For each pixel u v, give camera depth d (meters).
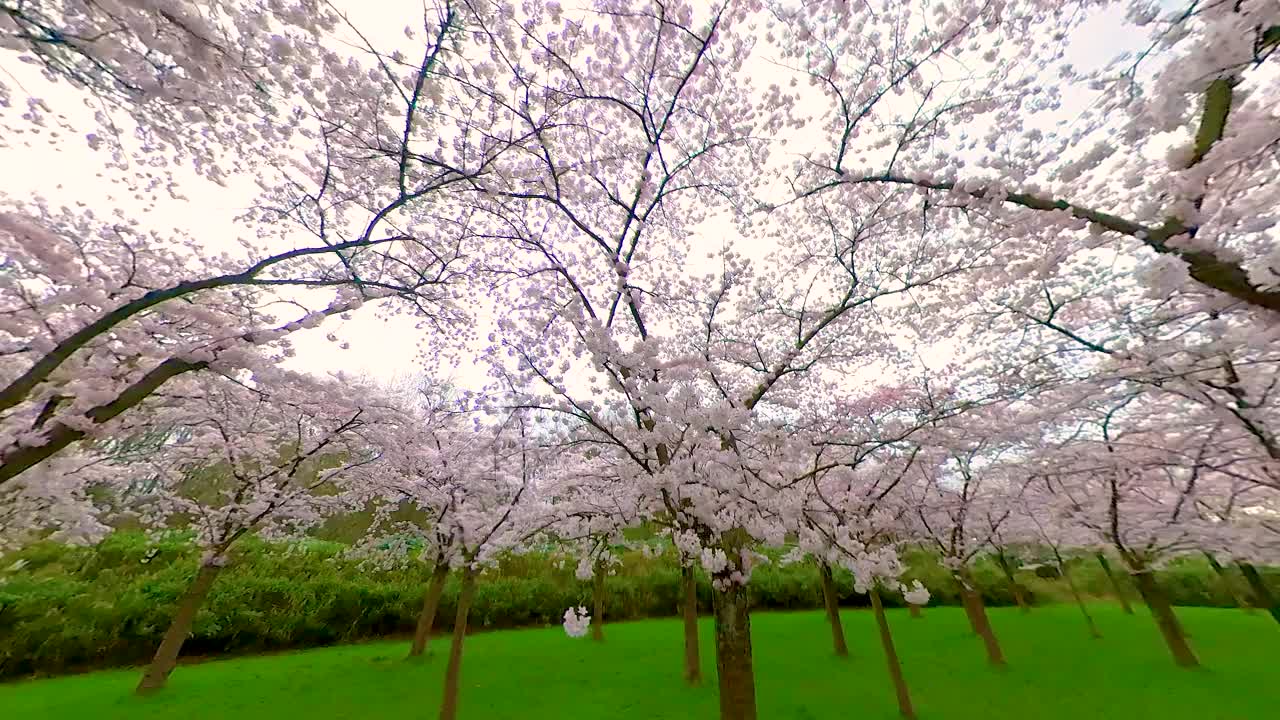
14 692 7.82
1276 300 3.91
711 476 5.38
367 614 12.06
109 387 4.73
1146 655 9.34
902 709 7.07
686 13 5.74
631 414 7.46
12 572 9.85
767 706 7.39
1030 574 16.55
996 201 5.16
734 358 7.87
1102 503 8.86
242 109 5.16
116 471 8.75
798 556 7.72
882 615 7.57
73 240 6.07
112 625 9.51
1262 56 3.51
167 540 12.04
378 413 8.99
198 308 5.95
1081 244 5.82
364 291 5.86
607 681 8.42
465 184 6.27
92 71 3.89
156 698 7.46
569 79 5.90
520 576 15.16
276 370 6.96
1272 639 10.17
